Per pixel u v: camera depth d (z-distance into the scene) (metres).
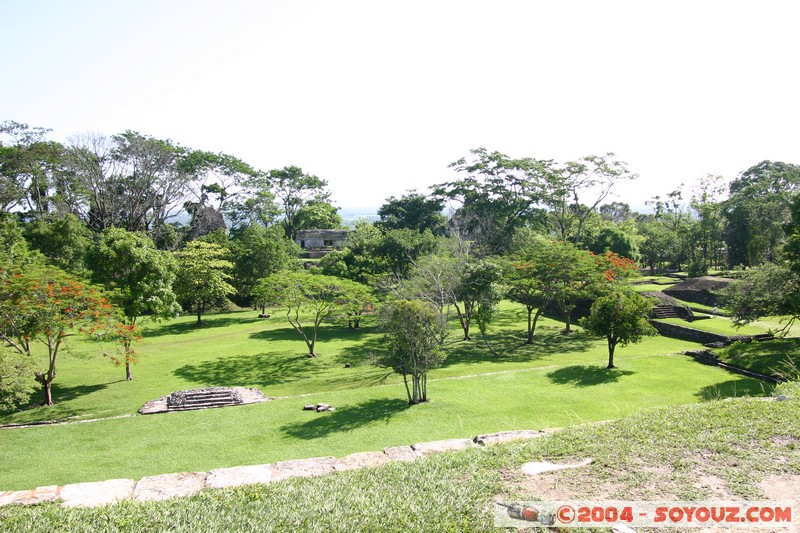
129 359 23.50
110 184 54.44
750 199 55.16
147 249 27.16
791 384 11.86
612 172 53.41
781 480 6.72
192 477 8.41
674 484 6.72
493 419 17.80
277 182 73.06
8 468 14.53
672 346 30.73
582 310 41.09
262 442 16.36
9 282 19.77
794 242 22.98
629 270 35.28
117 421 18.86
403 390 22.00
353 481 7.51
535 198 56.22
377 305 31.66
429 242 43.72
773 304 23.92
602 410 18.48
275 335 37.53
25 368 18.75
